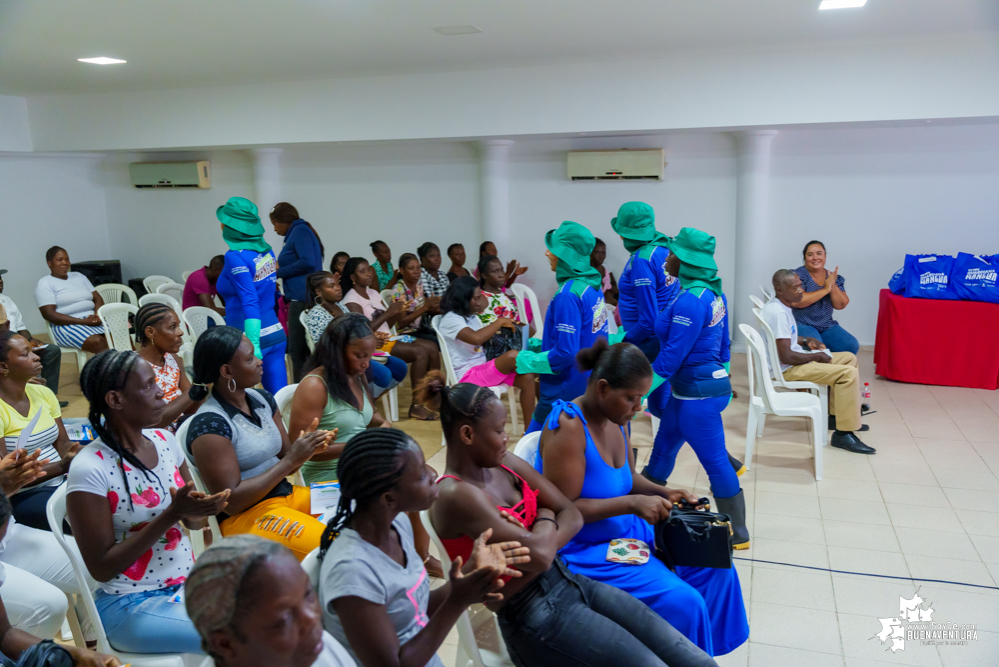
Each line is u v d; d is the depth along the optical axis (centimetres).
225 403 243
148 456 211
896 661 255
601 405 224
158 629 194
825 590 301
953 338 577
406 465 153
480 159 749
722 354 325
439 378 194
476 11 424
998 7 422
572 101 600
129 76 642
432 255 672
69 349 614
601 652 186
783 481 413
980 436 475
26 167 861
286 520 236
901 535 346
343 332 280
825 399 469
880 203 668
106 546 196
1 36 483
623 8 420
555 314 358
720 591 235
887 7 422
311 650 112
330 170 818
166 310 332
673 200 718
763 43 520
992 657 255
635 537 238
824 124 562
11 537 243
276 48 524
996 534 344
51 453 290
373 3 405
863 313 693
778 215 695
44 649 158
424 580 167
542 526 192
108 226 934
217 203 879
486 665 204
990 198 640
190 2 402
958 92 516
